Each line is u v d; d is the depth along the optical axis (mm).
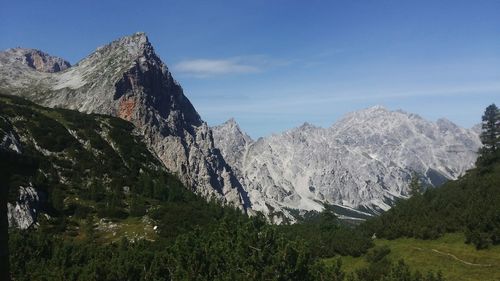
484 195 110562
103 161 150875
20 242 67875
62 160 140750
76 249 73812
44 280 54500
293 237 115688
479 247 91750
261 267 53500
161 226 110438
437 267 87188
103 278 55688
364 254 104375
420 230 106500
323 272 56500
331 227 143625
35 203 108875
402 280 62312
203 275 56750
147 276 58594
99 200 126500
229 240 62094
